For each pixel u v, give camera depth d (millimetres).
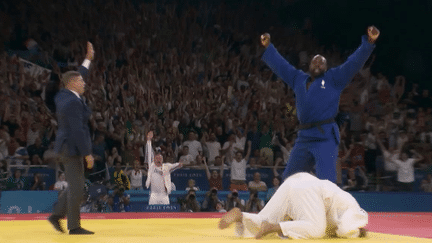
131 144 21594
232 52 30672
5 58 24547
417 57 30703
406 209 19328
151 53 29188
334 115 7996
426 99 27609
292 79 8227
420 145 23141
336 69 7988
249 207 18297
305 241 6008
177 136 22594
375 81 28062
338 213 6555
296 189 6430
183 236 6793
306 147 7957
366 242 5969
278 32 33406
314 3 33875
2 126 20016
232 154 21812
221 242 5887
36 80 24766
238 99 26344
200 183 20453
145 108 24672
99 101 23781
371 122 24547
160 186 17609
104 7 30078
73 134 6820
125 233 7281
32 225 8984
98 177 19672
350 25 32750
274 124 23438
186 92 25844
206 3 33594
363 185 21031
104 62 27500
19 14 27906
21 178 18875
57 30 28344
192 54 29766
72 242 5945
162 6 32625
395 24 31266
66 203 7270
